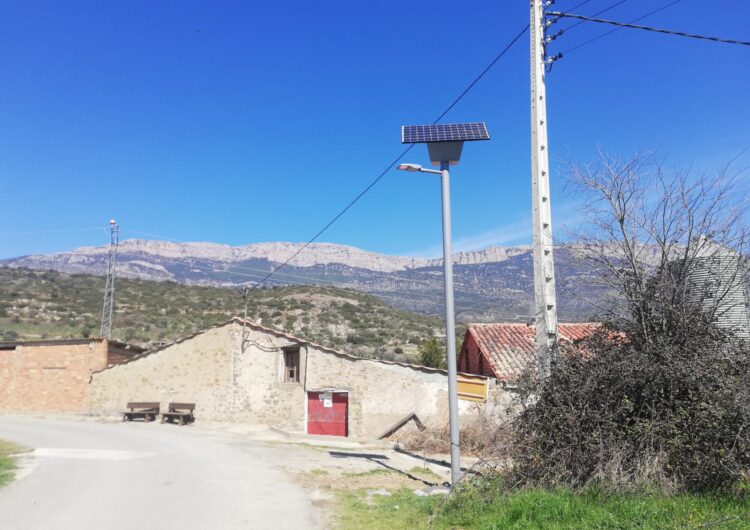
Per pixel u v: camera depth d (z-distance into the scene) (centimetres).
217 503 872
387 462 1442
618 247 1045
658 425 785
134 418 2472
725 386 768
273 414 2291
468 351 2980
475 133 1045
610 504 706
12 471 1145
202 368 2423
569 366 878
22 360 2828
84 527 723
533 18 1145
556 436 831
